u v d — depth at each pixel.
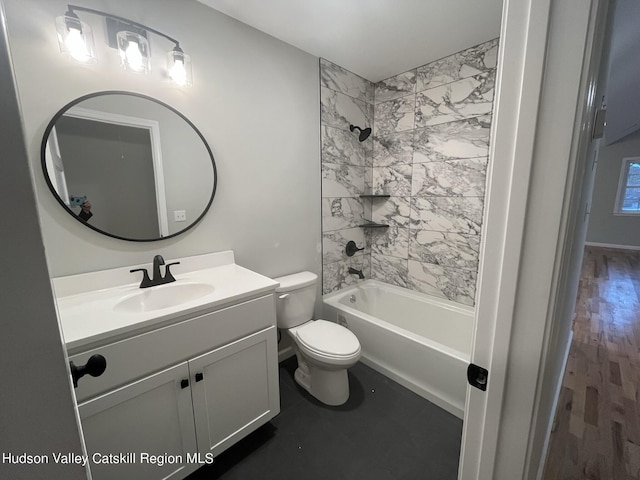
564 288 0.52
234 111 1.64
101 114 1.21
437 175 2.18
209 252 1.62
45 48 1.07
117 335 0.91
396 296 2.47
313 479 1.25
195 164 1.51
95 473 0.91
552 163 0.43
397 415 1.60
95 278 1.24
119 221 1.30
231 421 1.26
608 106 3.38
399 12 1.54
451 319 2.15
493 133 0.49
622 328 2.54
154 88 1.34
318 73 2.05
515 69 0.44
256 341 1.31
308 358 1.65
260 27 1.67
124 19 1.22
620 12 1.61
